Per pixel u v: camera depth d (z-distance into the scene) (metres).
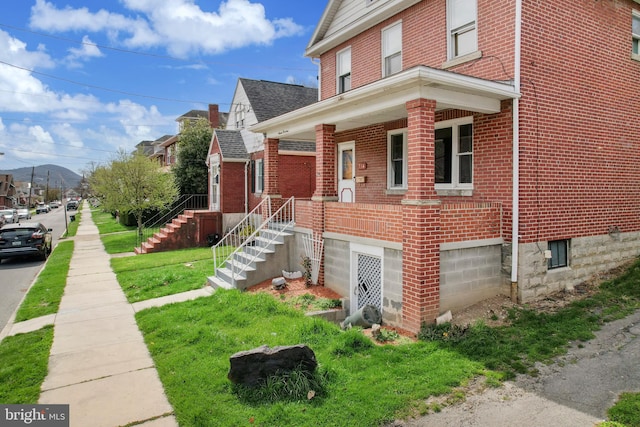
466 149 8.55
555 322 6.50
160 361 5.67
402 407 4.23
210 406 4.32
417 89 6.62
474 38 8.58
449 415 4.11
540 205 7.74
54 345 6.47
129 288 10.38
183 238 18.14
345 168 12.84
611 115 9.07
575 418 4.01
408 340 6.34
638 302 7.26
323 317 7.78
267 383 4.56
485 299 7.48
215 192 21.09
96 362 5.77
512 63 7.52
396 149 10.73
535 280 7.64
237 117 21.70
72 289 10.45
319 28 13.52
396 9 10.58
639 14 9.76
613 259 9.20
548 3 7.87
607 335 5.95
